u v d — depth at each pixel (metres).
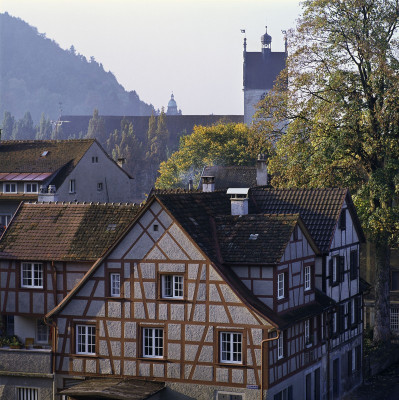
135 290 42.62
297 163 63.31
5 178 80.19
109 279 43.12
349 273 53.78
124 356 42.84
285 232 43.28
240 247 42.91
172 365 42.00
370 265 73.44
